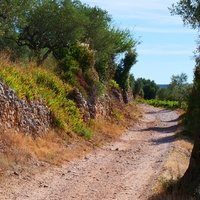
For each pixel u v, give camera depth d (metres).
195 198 9.24
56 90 19.86
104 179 11.65
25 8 23.12
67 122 18.48
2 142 12.05
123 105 37.31
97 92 24.42
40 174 11.36
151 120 37.50
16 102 14.12
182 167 14.38
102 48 30.70
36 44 27.55
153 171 13.09
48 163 12.76
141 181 11.55
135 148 19.08
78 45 25.20
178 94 55.41
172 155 16.45
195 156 9.86
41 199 8.94
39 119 15.77
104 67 30.75
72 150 15.67
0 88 13.40
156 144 20.75
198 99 9.69
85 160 14.61
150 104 64.62
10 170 10.73
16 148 12.36
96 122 22.89
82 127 19.30
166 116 43.50
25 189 9.64
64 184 10.63
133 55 45.31
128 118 32.88
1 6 21.17
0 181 9.72
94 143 18.44
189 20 10.41
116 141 21.19
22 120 14.32
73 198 9.28
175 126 31.19
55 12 26.81
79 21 27.06
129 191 10.30
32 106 15.45
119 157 15.92
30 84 16.56
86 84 23.70
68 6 27.11
